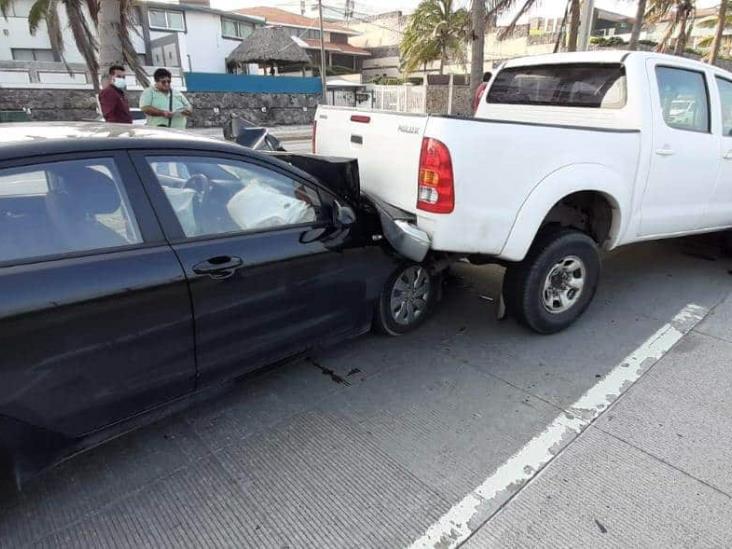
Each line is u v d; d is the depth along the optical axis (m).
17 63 20.22
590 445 2.48
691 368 3.14
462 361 3.23
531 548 1.94
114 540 1.98
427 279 3.51
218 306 2.31
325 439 2.53
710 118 4.02
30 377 1.82
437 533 2.01
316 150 3.90
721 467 2.34
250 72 34.00
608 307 4.00
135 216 2.11
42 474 2.29
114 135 2.18
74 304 1.88
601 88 3.76
